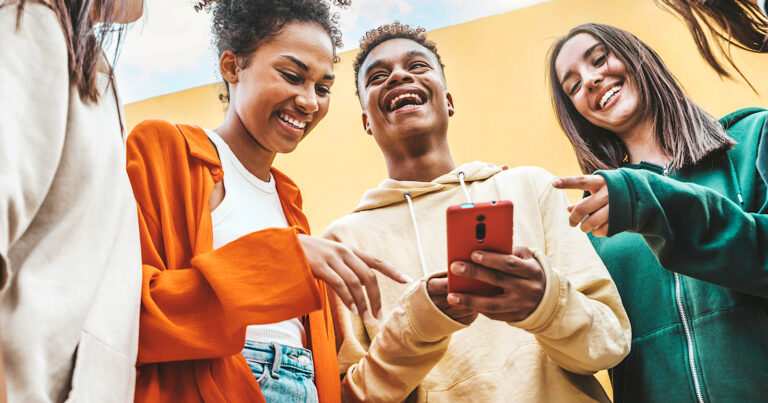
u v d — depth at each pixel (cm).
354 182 299
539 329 130
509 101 296
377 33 220
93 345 84
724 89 271
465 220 112
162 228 121
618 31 215
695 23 249
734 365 151
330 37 164
